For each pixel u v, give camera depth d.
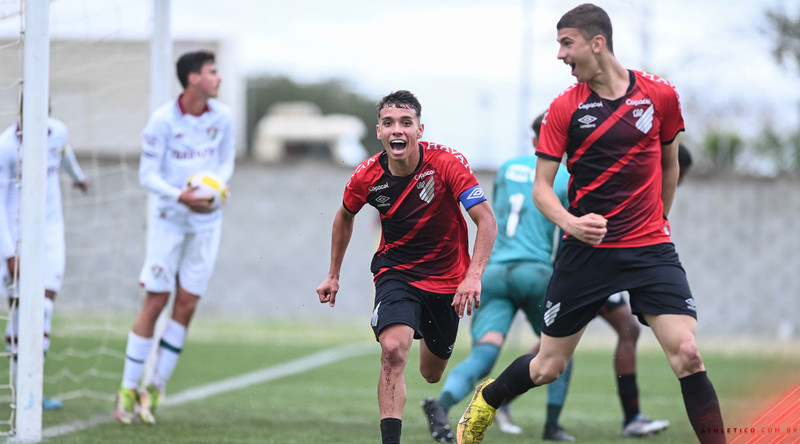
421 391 30.44
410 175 16.70
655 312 15.36
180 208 23.19
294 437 20.70
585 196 15.91
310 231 61.78
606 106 15.62
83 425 21.95
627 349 22.67
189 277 23.59
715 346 50.12
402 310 16.44
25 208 19.00
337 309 61.59
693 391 15.12
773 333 58.62
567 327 16.14
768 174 59.22
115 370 33.72
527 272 21.64
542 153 15.91
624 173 15.59
